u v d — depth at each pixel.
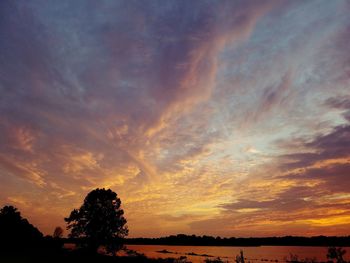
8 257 39.88
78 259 42.91
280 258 108.81
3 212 49.19
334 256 50.00
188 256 105.94
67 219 46.47
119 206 48.81
